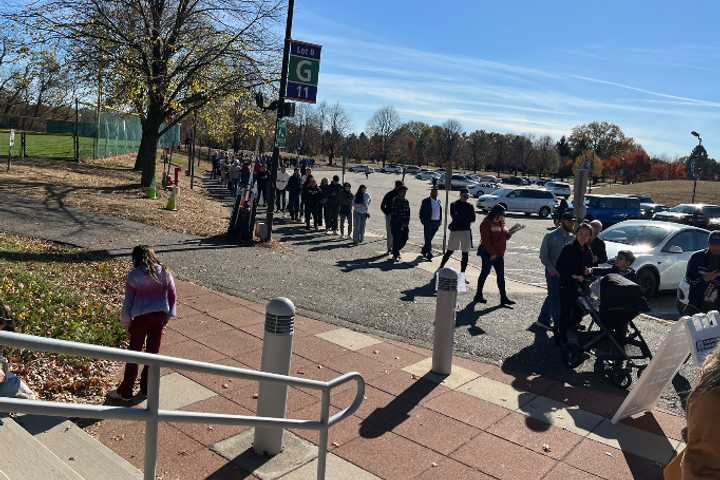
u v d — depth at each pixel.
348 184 17.77
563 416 6.11
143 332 5.52
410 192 49.88
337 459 4.92
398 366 7.11
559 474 4.97
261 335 7.71
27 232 12.22
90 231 13.20
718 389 2.00
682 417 6.32
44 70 19.75
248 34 20.72
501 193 36.19
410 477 4.75
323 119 112.00
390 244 15.23
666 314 11.45
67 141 41.03
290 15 13.91
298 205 21.22
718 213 28.53
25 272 8.46
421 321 9.12
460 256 16.59
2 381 4.52
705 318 5.83
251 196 14.62
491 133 125.56
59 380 5.64
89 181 21.39
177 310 8.41
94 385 5.74
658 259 12.27
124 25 19.92
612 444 5.57
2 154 28.36
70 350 2.19
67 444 4.39
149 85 20.48
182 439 5.00
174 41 20.58
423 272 13.20
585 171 10.48
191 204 20.64
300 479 4.55
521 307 10.62
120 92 20.69
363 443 5.22
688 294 9.23
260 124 24.92
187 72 21.27
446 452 5.19
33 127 42.62
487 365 7.47
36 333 6.19
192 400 5.70
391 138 126.31
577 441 5.59
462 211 12.95
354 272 12.47
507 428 5.74
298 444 5.09
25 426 4.58
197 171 46.16
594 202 28.97
